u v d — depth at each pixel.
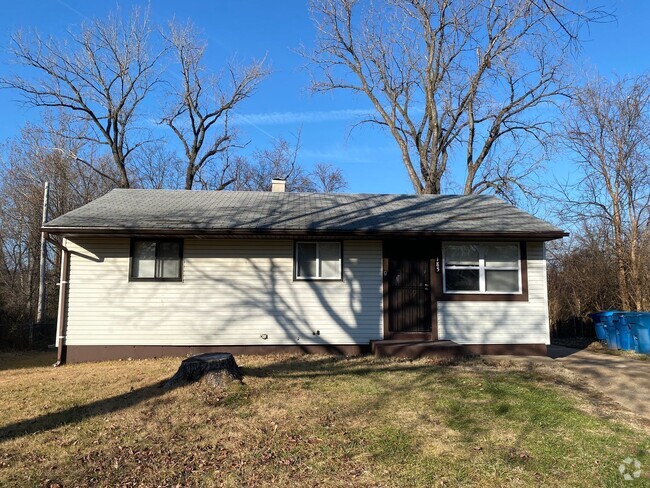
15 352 14.65
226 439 5.37
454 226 11.03
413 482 4.32
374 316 11.23
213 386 7.25
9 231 25.23
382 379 8.12
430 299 11.28
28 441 5.34
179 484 4.32
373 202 13.94
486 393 7.20
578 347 13.42
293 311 11.12
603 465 4.69
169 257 11.03
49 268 24.45
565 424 5.84
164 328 10.84
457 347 10.22
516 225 11.21
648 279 15.55
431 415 6.15
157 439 5.38
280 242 11.24
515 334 11.17
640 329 11.83
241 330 10.98
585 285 16.70
